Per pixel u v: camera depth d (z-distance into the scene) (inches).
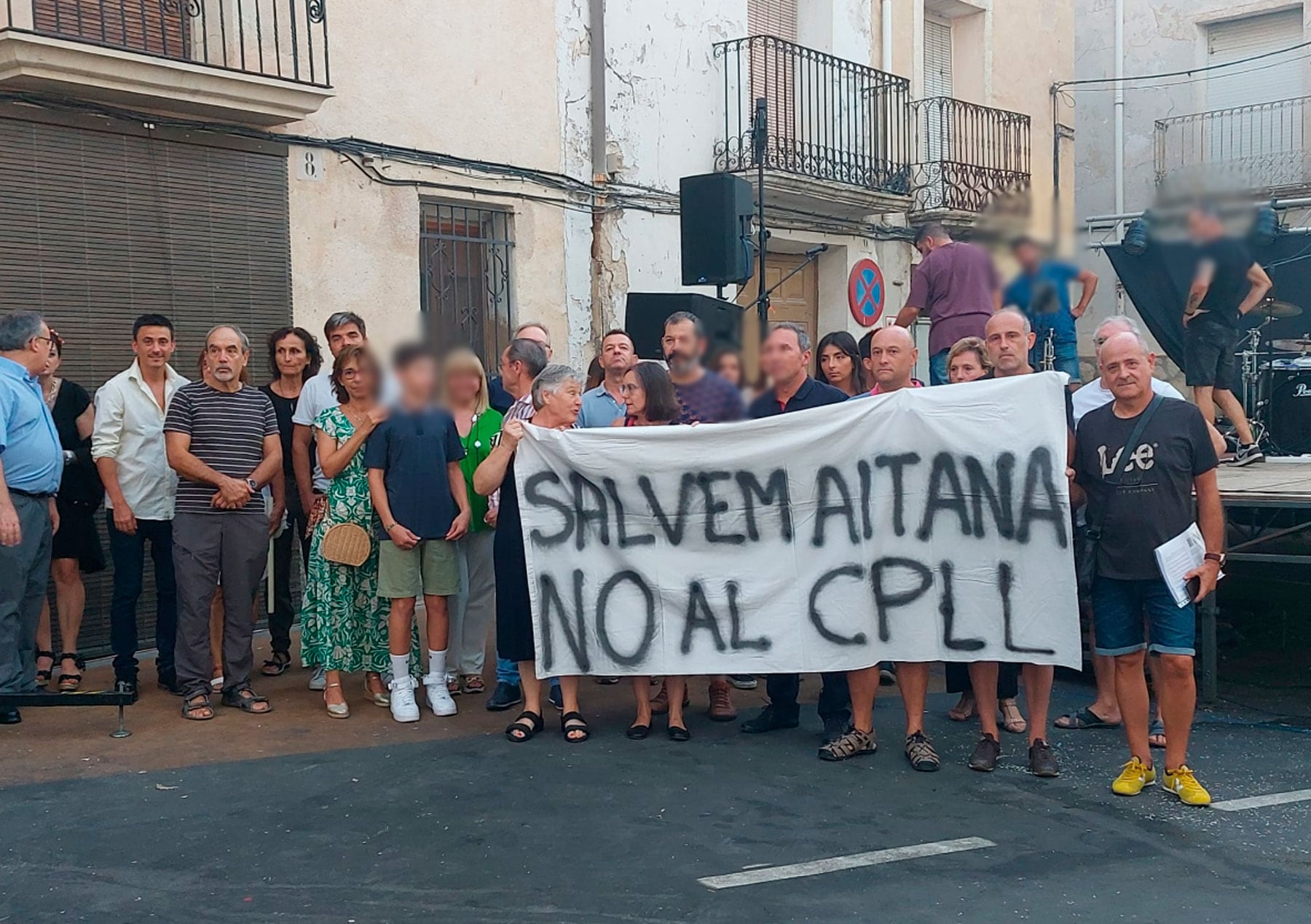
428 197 375.2
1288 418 418.9
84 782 199.9
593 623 223.0
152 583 314.2
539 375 231.5
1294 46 655.8
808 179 482.0
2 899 153.9
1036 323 341.4
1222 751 221.5
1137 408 190.4
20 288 286.5
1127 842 174.1
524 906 151.6
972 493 207.6
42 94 287.9
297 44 330.6
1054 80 651.5
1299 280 466.0
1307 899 154.5
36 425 231.0
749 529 218.7
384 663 250.4
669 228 454.9
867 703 216.2
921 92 571.2
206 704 240.7
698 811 186.2
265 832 177.3
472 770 207.3
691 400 228.5
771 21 506.3
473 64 385.1
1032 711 207.3
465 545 261.3
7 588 227.5
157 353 249.1
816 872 162.4
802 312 537.6
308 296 343.9
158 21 318.7
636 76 439.5
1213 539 187.8
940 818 183.5
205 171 320.5
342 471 241.1
